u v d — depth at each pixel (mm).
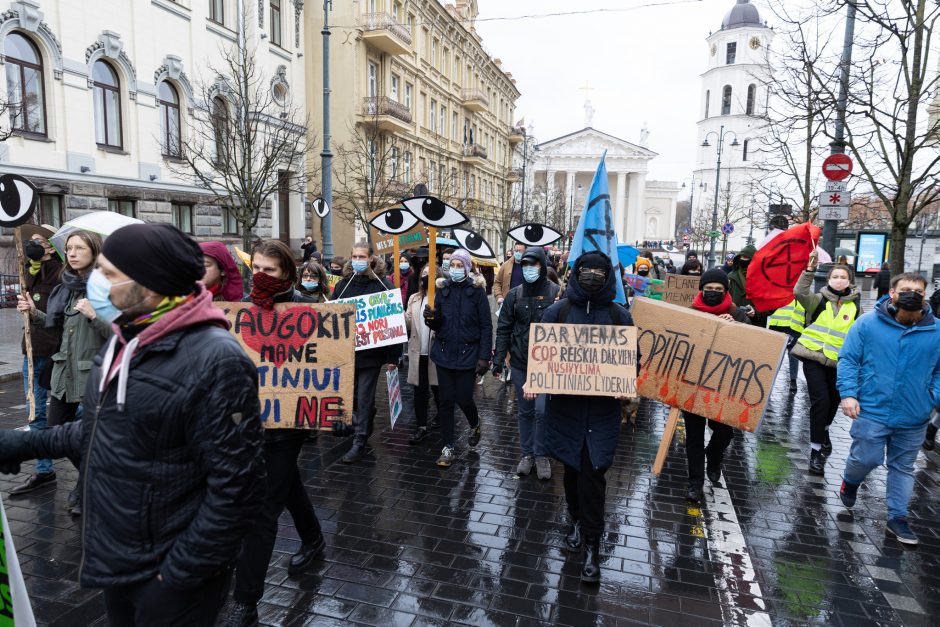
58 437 2072
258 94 18562
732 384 4465
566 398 3783
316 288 5414
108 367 1866
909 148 8102
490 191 50250
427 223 5270
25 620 2053
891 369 4348
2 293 14695
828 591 3684
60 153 14758
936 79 8406
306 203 26000
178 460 1835
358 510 4605
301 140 23797
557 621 3275
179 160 18547
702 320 4586
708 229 53781
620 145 82312
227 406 1821
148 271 1788
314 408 3652
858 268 20500
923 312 4336
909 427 4355
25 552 3797
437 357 5527
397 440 6375
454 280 5438
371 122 26484
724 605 3492
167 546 1838
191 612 1891
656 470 4637
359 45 26547
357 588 3533
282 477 3277
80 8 15094
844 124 8961
